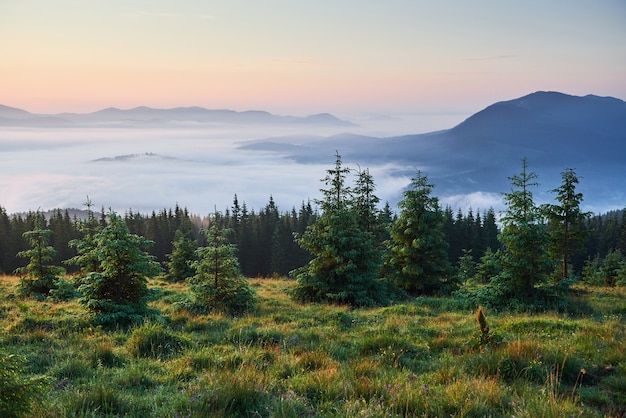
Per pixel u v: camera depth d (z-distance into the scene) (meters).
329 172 19.36
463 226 76.69
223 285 15.92
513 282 15.77
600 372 7.43
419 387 6.61
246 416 5.74
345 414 5.57
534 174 15.90
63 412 5.47
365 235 21.12
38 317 12.34
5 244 67.94
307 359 8.23
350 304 17.53
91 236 19.69
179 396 6.25
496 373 7.35
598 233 92.75
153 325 10.89
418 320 13.33
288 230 73.50
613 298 18.91
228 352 9.25
